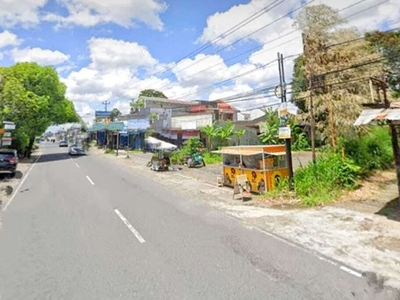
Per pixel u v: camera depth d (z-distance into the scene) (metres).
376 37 17.72
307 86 15.80
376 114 8.33
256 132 34.16
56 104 34.81
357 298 4.30
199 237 7.17
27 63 34.12
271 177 12.34
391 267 5.27
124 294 4.57
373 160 14.38
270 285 4.74
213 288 4.70
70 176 19.38
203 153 28.14
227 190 13.69
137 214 9.50
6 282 5.04
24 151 34.84
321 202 10.20
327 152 14.21
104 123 55.16
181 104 56.41
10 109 28.53
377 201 10.07
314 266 5.39
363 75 14.93
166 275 5.18
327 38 15.36
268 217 8.88
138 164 26.75
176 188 14.57
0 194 13.53
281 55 12.36
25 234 7.55
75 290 4.73
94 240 7.03
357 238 6.80
